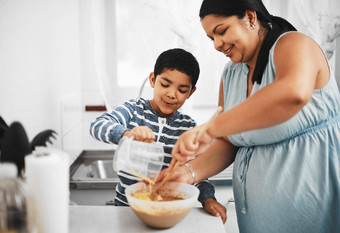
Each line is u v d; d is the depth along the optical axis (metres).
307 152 1.01
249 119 0.79
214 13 0.98
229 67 1.22
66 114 1.81
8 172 0.72
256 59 1.07
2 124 0.85
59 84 1.70
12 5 1.11
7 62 1.06
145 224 0.93
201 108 2.30
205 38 2.17
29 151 0.78
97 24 2.23
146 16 2.19
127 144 0.90
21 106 1.18
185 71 1.21
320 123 1.03
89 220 0.95
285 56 0.90
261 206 1.05
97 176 1.97
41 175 0.69
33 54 1.31
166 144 1.34
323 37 2.15
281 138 1.02
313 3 2.13
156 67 1.28
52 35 1.57
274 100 0.77
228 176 1.81
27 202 0.69
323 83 0.99
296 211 1.02
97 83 2.34
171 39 2.21
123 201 1.28
